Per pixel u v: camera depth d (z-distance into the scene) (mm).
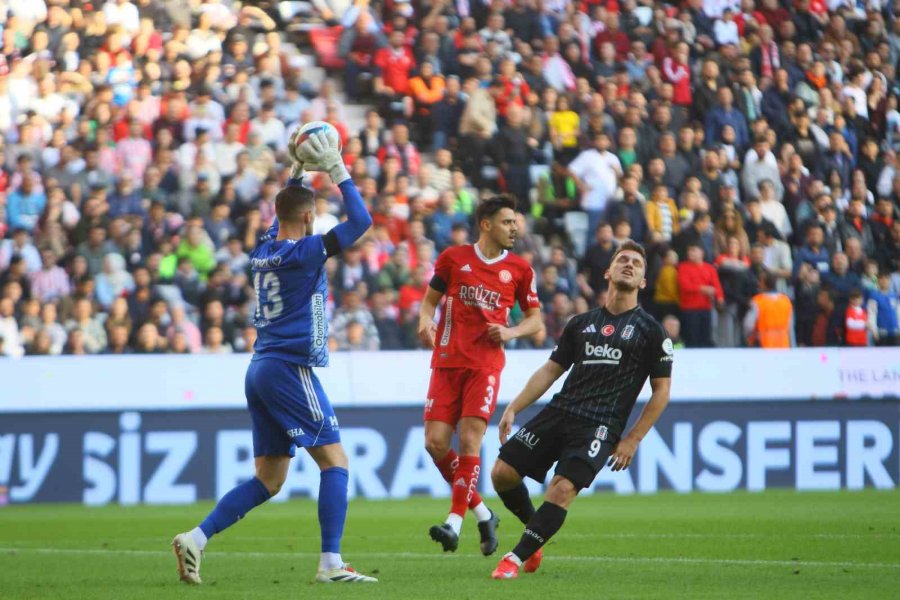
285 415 19750
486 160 55062
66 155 50688
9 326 45562
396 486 44938
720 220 51719
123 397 43156
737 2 62969
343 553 27125
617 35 60219
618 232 50219
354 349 46656
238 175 50562
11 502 42188
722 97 58156
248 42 58031
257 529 33875
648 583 19891
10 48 54469
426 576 21156
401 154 53094
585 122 56156
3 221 48562
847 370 48094
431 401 25469
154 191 49656
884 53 65188
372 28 58438
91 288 46875
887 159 61594
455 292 25594
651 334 20656
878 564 23750
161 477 43344
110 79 54281
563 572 21875
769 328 50250
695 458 46688
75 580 21062
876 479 48188
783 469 47438
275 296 19781
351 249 48312
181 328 46094
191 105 53719
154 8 56875
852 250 54000
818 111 60625
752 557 25359
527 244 50844
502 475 21312
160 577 21562
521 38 59250
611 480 46125
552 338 48562
